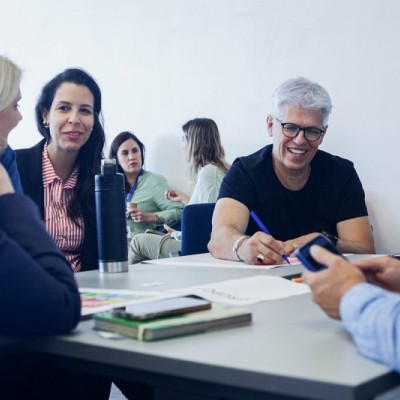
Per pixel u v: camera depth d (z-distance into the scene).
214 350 0.91
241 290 1.40
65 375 1.31
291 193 2.45
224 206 2.38
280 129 2.38
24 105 5.06
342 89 3.47
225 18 3.92
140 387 1.81
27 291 0.99
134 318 1.01
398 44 3.29
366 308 0.89
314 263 1.03
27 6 4.99
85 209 2.21
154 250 3.88
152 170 4.39
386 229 3.40
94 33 4.61
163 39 4.23
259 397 0.82
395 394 2.38
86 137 2.24
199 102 4.09
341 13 3.45
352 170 2.55
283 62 3.68
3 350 1.07
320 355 0.87
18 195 1.12
